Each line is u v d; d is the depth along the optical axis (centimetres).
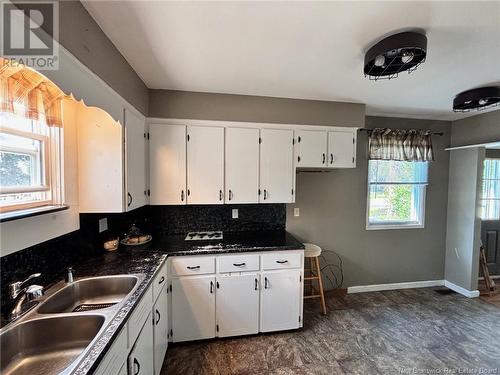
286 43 153
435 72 191
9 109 104
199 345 216
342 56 168
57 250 151
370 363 199
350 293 326
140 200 212
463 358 205
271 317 229
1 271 110
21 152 127
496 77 200
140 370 134
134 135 195
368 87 225
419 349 216
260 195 251
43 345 111
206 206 274
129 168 184
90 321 114
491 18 126
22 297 115
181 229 269
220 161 242
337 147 266
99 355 86
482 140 309
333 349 214
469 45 152
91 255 189
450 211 347
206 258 213
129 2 116
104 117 168
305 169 302
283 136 254
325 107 261
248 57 171
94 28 129
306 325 249
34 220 126
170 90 232
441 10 120
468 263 322
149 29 138
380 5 117
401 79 205
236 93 241
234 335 222
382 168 336
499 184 368
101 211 171
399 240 340
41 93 122
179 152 234
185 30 139
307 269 311
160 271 180
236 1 115
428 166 344
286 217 304
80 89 118
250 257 221
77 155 166
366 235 330
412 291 334
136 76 196
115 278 158
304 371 190
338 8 120
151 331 157
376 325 251
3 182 116
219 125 242
